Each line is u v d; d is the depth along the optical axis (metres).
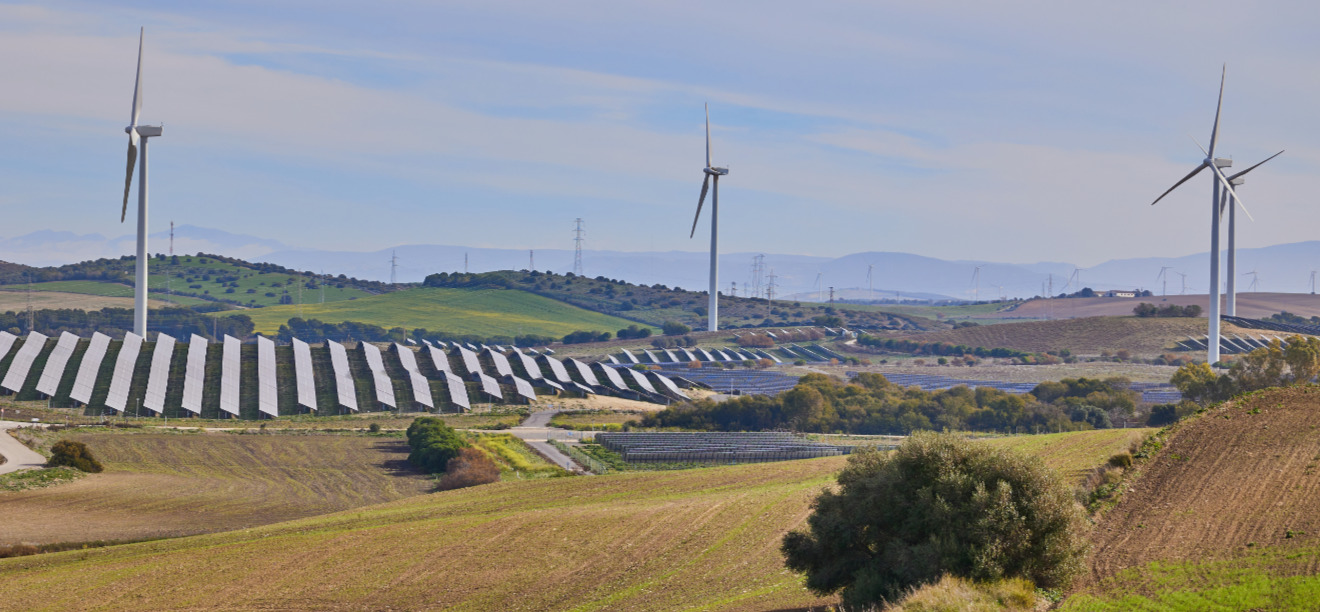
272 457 108.38
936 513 37.81
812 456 111.25
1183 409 133.88
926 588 34.84
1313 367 127.56
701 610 44.94
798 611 42.75
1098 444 69.50
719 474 82.38
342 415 143.88
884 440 128.88
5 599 51.41
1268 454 53.84
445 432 110.56
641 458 107.62
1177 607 33.97
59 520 74.00
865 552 41.00
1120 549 42.50
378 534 63.12
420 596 50.50
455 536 61.81
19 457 97.50
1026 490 38.41
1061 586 37.84
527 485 83.44
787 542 42.47
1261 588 34.75
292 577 54.22
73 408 134.75
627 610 46.75
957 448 40.00
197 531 71.88
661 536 59.44
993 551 36.72
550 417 149.50
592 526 62.66
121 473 95.56
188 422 133.25
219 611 48.88
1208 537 42.69
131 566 57.28
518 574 53.53
